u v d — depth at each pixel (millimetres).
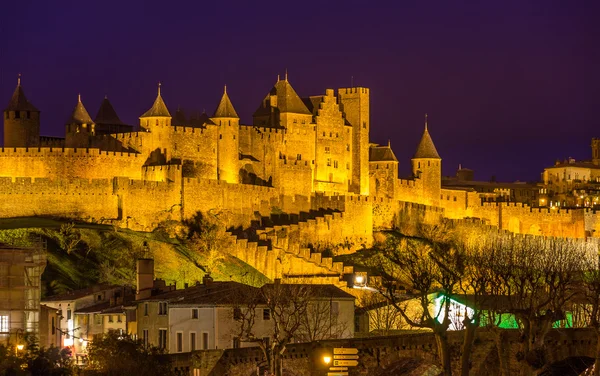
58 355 160750
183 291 191125
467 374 148250
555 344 154500
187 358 157375
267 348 157375
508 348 155250
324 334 179000
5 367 148375
